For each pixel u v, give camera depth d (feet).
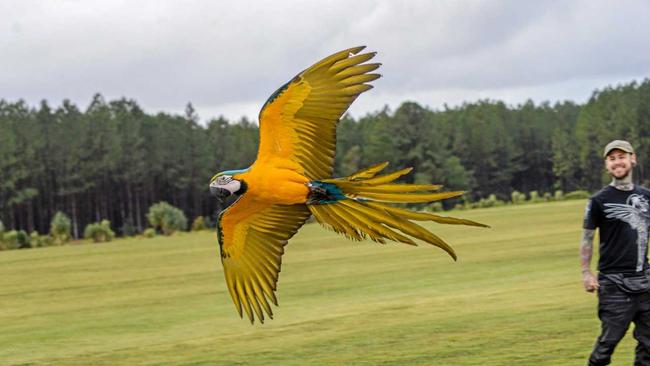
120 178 299.17
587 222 24.95
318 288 56.85
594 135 344.69
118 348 38.47
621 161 24.43
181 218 195.62
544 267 60.90
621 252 24.40
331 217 14.98
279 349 35.22
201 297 57.06
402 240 14.47
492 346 32.37
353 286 56.75
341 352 33.58
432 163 314.14
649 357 24.76
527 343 32.45
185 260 93.20
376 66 14.70
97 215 293.02
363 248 91.76
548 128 386.52
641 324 24.66
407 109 314.76
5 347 40.52
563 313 38.78
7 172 276.00
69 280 75.66
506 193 366.02
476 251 78.07
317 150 15.24
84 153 285.64
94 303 57.41
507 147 361.10
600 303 24.89
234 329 41.63
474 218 146.72
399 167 312.09
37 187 289.94
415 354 32.01
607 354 24.90
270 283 17.28
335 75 14.73
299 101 14.96
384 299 49.01
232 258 17.42
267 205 16.39
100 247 135.54
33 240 167.63
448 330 36.58
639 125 336.08
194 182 305.32
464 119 369.71
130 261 96.02
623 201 24.38
